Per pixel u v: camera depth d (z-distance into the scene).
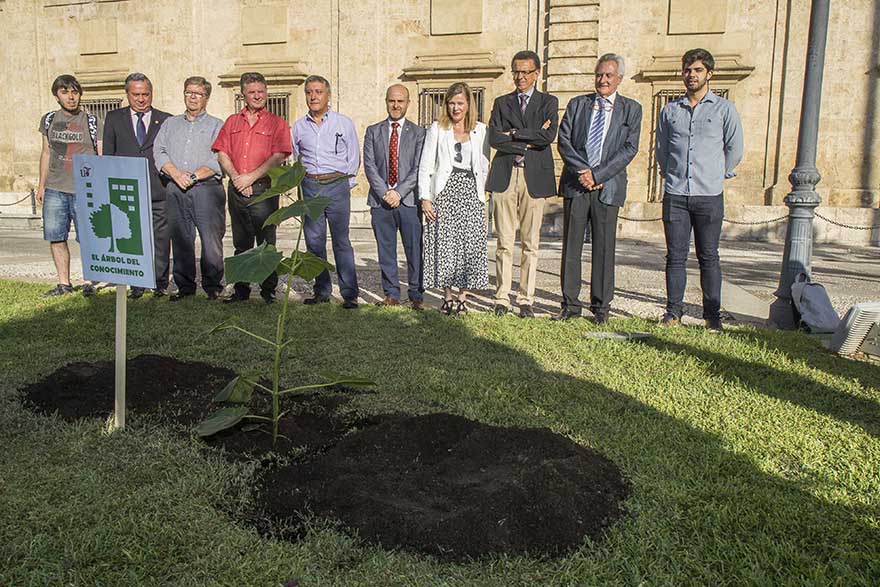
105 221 3.56
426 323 6.10
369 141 6.89
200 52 19.80
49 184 7.28
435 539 2.58
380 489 2.96
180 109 20.16
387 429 3.49
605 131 6.18
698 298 8.05
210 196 6.90
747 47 15.89
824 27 6.33
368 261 10.88
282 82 18.84
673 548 2.60
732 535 2.70
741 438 3.66
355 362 4.87
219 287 7.09
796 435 3.71
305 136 6.72
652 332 5.86
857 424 3.91
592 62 16.33
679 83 16.12
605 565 2.48
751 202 16.23
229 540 2.59
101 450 3.30
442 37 17.73
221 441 3.43
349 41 18.38
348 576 2.41
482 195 6.49
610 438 3.59
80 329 5.63
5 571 2.37
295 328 5.82
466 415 3.87
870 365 5.11
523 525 2.64
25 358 4.77
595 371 4.79
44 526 2.65
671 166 6.26
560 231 16.56
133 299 6.97
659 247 13.84
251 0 19.16
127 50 20.59
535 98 6.38
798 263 6.49
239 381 3.53
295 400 4.06
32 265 9.94
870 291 8.76
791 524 2.78
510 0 17.11
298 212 3.41
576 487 2.88
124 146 6.99
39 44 21.58
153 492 2.90
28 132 21.98
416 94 18.03
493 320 6.21
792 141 15.78
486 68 17.14
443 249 6.41
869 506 2.95
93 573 2.37
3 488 2.92
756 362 5.06
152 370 4.28
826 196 15.72
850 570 2.47
